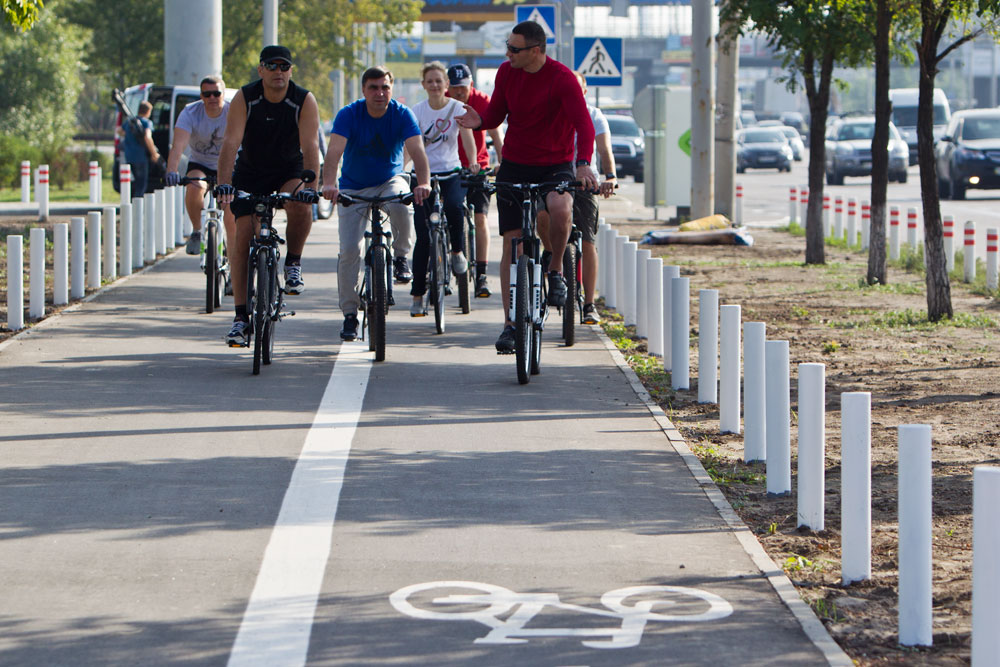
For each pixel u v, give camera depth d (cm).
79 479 1197
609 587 943
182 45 4631
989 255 2869
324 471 1237
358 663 802
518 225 1683
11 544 1014
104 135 12356
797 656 824
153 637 838
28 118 8344
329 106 11900
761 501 1188
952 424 1511
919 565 846
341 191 1761
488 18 13938
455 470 1251
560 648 832
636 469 1271
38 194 4347
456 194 2078
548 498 1164
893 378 1800
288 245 1777
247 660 805
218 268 2241
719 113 4356
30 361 1775
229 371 1727
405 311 2303
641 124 4788
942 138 6122
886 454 1370
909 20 2761
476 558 998
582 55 4016
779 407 1198
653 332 1922
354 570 967
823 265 3334
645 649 832
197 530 1054
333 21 7594
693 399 1633
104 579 941
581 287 2036
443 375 1725
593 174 1647
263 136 1684
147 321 2142
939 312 2322
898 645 852
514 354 1859
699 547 1038
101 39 7175
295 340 1988
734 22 3022
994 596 754
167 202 3409
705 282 2959
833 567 1009
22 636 838
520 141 1680
